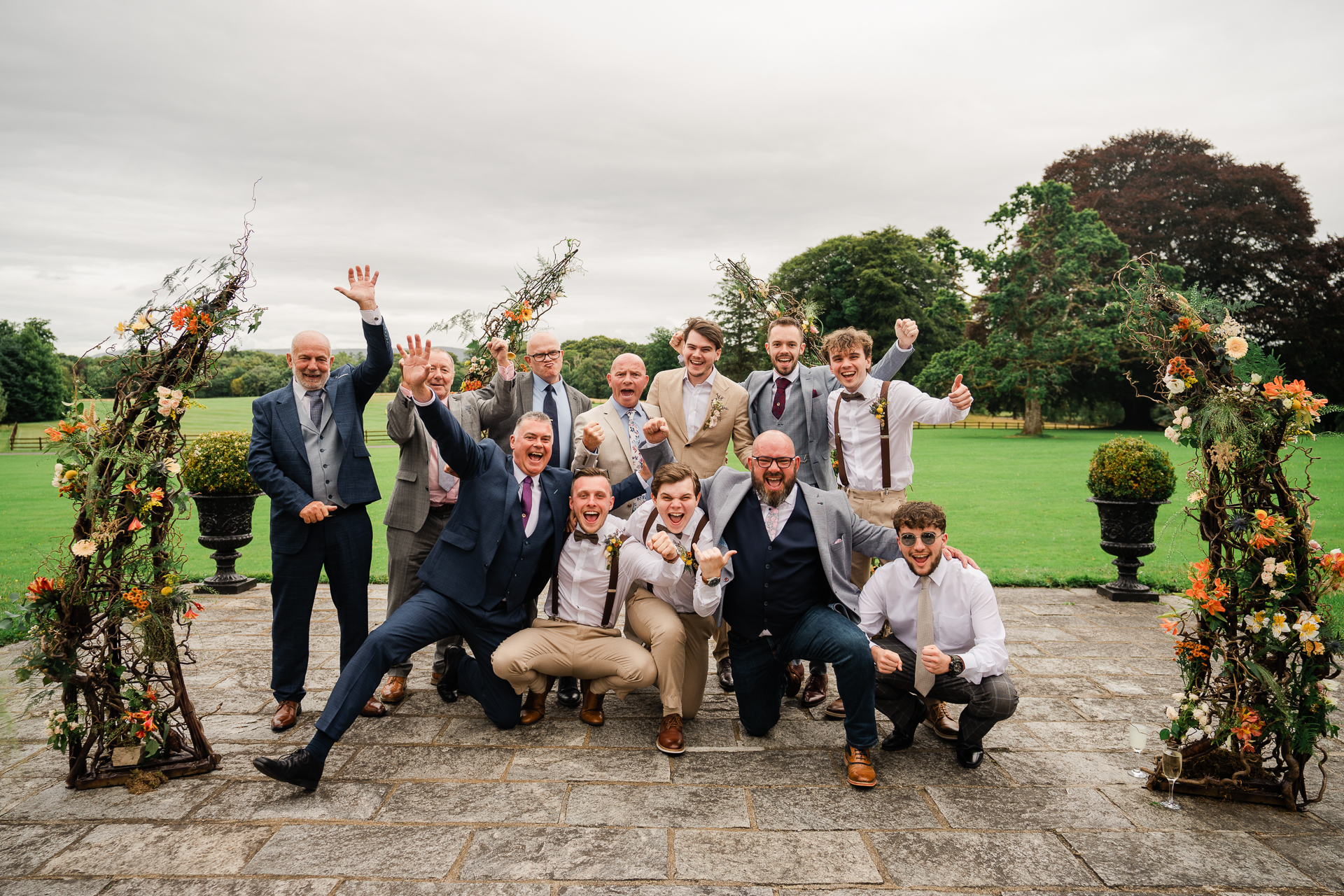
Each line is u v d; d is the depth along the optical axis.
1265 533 2.76
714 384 4.48
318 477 3.48
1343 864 2.46
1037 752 3.32
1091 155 43.44
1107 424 46.59
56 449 2.83
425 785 2.96
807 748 3.35
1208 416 2.75
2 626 2.80
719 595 3.21
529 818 2.70
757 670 3.37
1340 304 34.97
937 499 13.29
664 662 3.31
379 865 2.41
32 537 9.69
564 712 3.76
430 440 3.98
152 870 2.38
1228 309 2.85
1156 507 5.92
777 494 3.34
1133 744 2.90
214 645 4.77
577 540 3.56
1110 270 33.72
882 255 43.34
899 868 2.42
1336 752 3.33
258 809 2.76
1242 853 2.53
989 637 3.09
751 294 5.95
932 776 3.09
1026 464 20.80
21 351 49.38
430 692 4.02
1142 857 2.49
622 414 4.29
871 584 3.39
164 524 2.96
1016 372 34.72
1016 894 2.29
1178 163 40.03
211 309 2.99
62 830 2.61
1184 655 2.99
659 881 2.33
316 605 5.93
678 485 3.39
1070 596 6.24
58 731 2.88
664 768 3.13
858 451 4.14
